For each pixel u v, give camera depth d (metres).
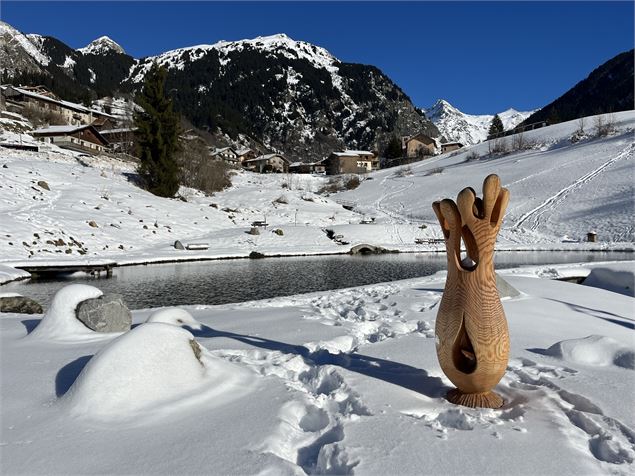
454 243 3.57
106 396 3.34
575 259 23.12
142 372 3.50
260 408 3.37
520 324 6.31
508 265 20.56
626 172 38.97
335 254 27.38
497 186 3.41
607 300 8.82
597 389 3.72
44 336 5.58
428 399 3.64
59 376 4.07
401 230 33.91
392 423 3.12
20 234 20.77
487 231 3.44
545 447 2.79
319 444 2.95
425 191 49.22
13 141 41.12
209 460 2.63
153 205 31.33
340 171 77.25
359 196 52.16
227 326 6.41
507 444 2.83
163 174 34.94
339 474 2.56
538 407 3.43
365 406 3.41
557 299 8.64
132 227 26.80
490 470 2.53
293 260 24.31
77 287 6.13
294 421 3.25
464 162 62.41
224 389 3.70
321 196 50.34
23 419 3.25
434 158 73.19
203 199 39.59
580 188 38.75
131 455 2.71
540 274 13.40
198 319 7.07
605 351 4.56
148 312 8.36
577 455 2.70
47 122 57.97
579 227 32.16
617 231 30.03
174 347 3.74
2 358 4.70
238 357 4.75
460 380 3.53
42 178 29.77
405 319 6.76
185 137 46.50
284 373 4.32
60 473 2.54
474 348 3.40
